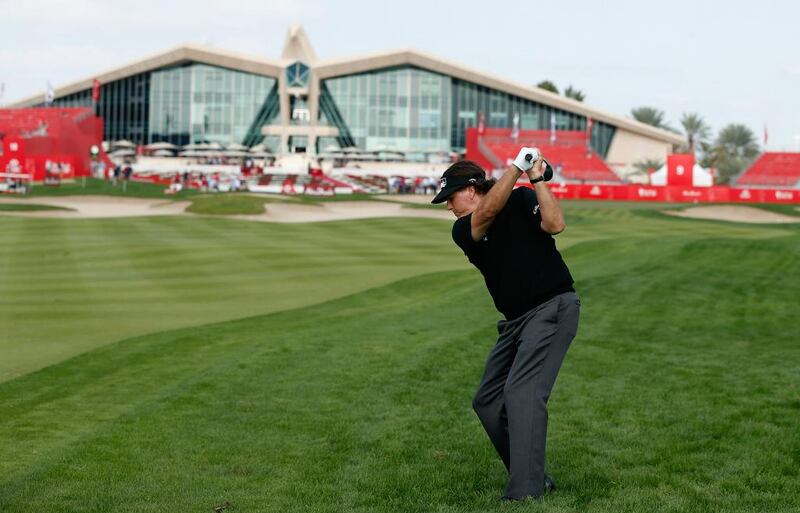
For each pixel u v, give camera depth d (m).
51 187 67.44
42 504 5.47
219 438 7.09
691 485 5.57
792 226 51.94
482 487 5.69
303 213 54.53
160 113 109.50
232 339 12.52
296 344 11.55
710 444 6.52
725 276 18.14
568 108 111.00
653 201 76.44
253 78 108.69
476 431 7.18
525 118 111.44
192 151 98.81
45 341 12.93
